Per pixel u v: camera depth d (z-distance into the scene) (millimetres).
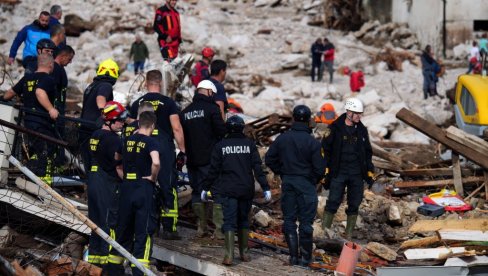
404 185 24203
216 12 63312
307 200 16484
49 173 18094
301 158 16516
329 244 18156
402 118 24125
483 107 28094
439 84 52062
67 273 16062
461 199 22547
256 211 21031
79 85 39594
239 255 17125
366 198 22406
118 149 15742
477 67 53094
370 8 65562
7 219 18703
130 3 63875
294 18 65438
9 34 59125
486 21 59344
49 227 18734
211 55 27391
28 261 17141
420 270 16219
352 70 55906
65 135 19359
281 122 27516
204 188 16500
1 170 17906
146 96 17297
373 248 17500
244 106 42125
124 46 57438
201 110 17750
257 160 16328
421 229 18328
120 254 15289
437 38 59531
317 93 47312
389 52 57500
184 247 17234
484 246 17062
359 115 18812
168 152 17125
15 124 17328
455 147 23719
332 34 63031
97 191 15984
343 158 18859
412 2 63031
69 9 62875
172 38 26734
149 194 15039
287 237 16562
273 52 58281
